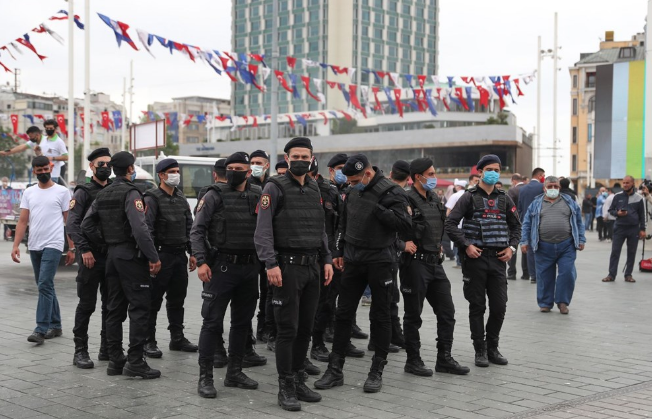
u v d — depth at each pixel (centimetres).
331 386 629
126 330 866
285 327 573
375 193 623
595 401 585
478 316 719
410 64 9300
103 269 700
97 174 718
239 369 629
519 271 1658
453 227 721
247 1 8956
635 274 1587
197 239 606
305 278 584
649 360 740
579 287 1355
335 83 2188
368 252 623
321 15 8575
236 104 8869
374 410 560
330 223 748
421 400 589
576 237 1042
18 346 782
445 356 685
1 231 2930
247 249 612
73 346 786
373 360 626
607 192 2814
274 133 2506
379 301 624
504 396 601
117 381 643
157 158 2111
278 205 583
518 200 1399
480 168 729
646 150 2752
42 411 549
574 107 8362
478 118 7525
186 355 755
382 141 7569
